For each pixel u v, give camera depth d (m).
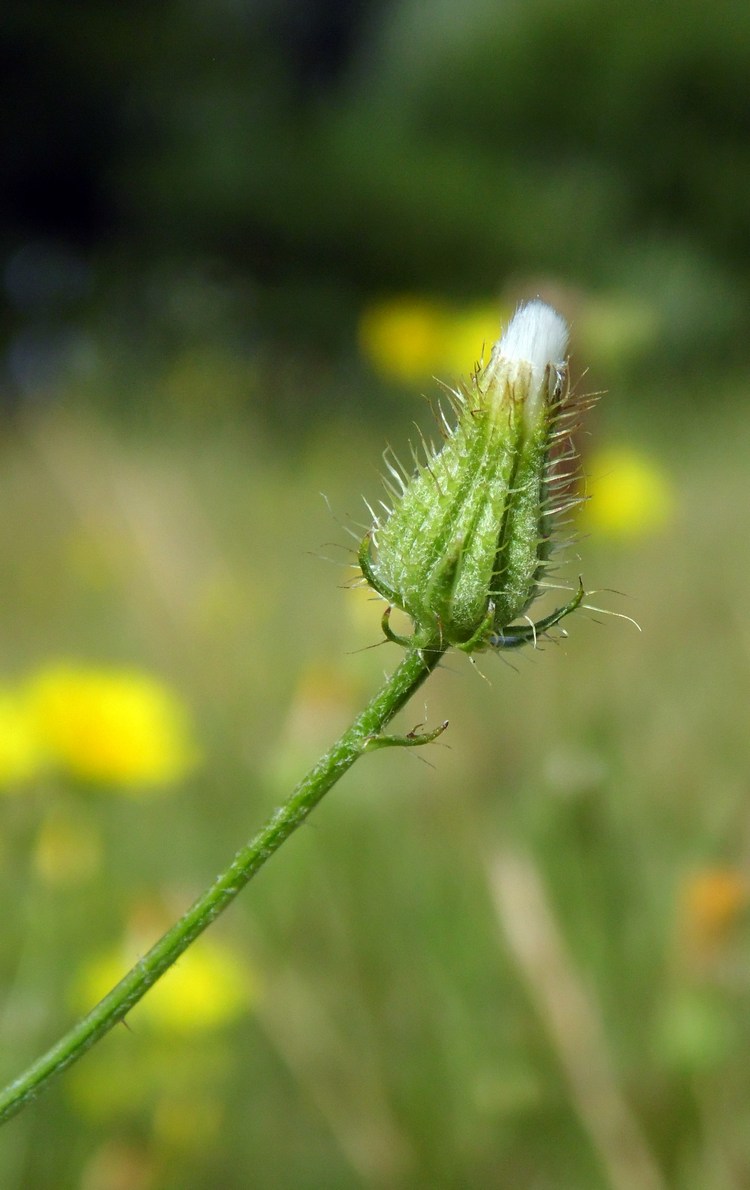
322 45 1.03
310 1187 0.10
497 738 0.13
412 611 0.06
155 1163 0.10
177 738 0.12
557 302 0.14
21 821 0.12
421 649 0.06
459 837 0.12
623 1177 0.09
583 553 0.16
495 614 0.06
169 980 0.11
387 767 0.13
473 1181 0.10
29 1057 0.11
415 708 0.14
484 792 0.13
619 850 0.11
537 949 0.10
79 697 0.12
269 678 0.17
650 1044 0.10
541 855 0.11
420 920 0.12
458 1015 0.11
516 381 0.06
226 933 0.12
